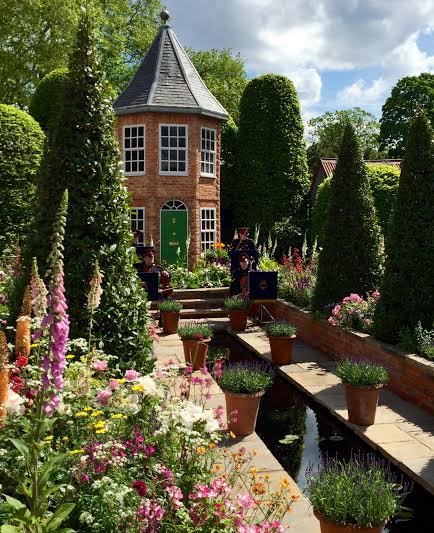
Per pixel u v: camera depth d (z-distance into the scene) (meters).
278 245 22.61
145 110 18.17
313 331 10.95
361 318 9.29
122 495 3.29
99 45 28.98
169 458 3.99
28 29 25.77
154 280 11.88
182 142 18.86
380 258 10.61
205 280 15.58
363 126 52.53
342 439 6.65
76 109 5.89
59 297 2.93
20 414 3.85
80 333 5.83
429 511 5.09
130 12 31.55
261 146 23.17
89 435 4.06
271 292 12.63
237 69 36.88
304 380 8.59
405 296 8.24
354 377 6.61
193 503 3.50
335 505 3.73
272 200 23.23
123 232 6.12
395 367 7.94
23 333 4.65
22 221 14.90
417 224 8.20
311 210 23.17
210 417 4.29
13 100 28.03
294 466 5.93
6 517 3.18
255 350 10.63
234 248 14.60
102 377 5.39
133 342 6.13
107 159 6.02
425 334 7.77
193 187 18.97
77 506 3.41
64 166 5.86
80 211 5.84
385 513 3.68
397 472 5.70
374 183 19.70
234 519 3.40
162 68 19.12
